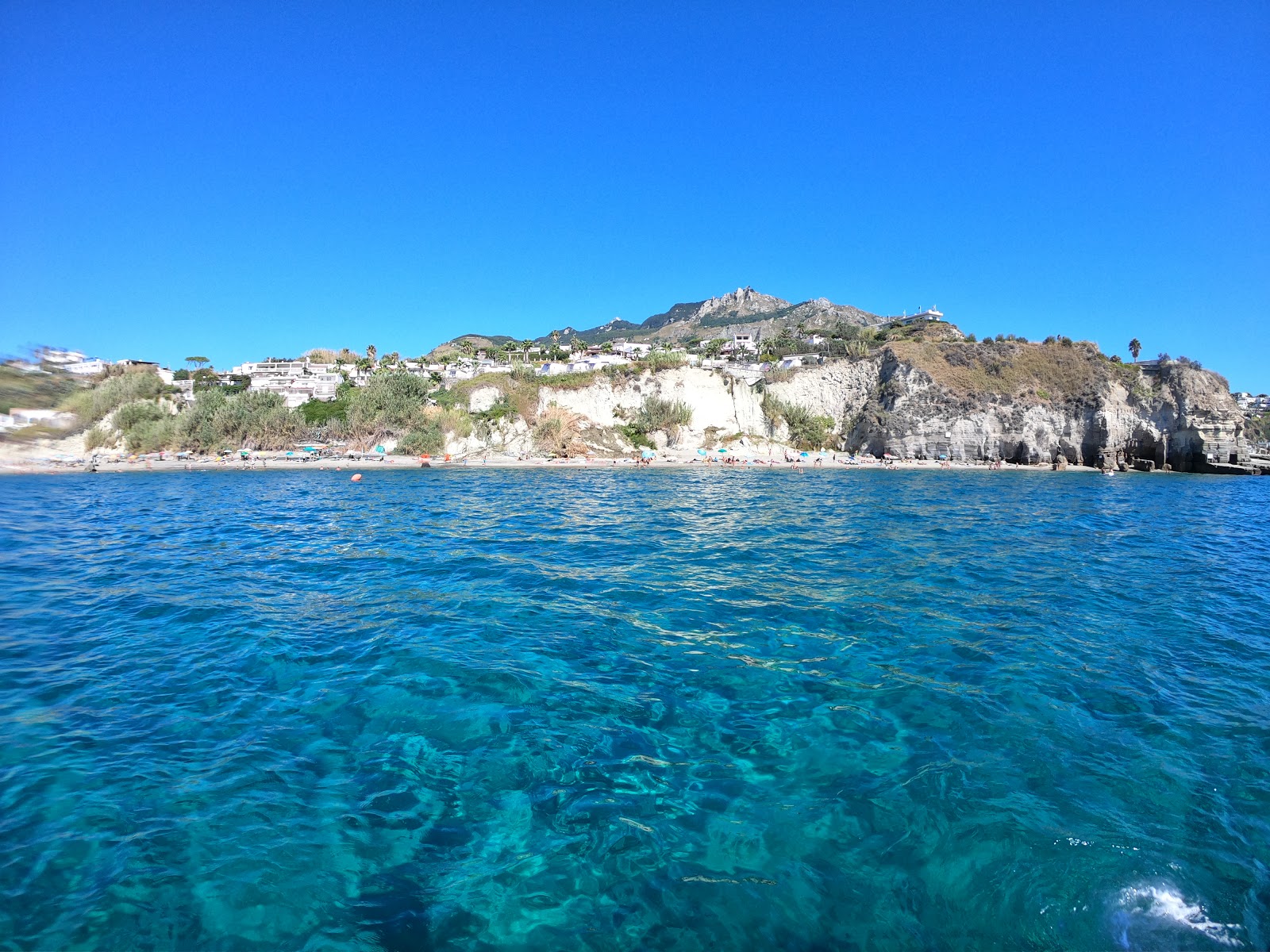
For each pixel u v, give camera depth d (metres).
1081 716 9.10
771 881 5.82
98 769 7.38
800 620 13.45
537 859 6.07
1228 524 33.09
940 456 94.06
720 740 8.34
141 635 12.19
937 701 9.56
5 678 9.98
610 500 39.81
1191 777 7.55
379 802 6.89
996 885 5.76
